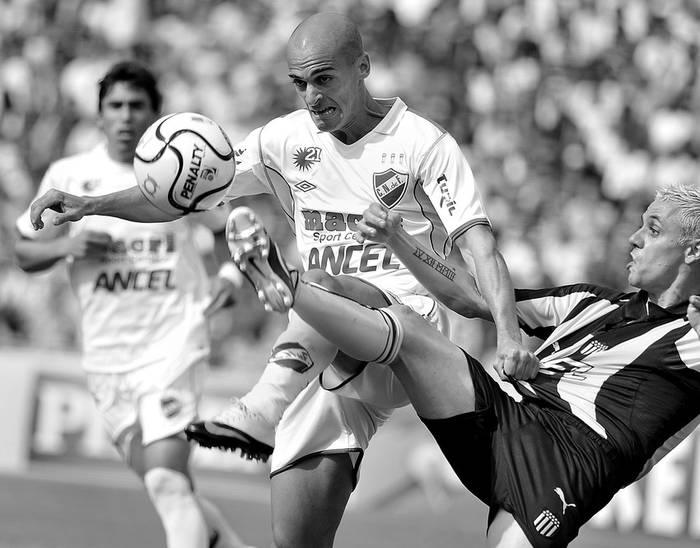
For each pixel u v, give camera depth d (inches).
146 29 2127.2
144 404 839.7
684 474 1257.4
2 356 1472.7
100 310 860.6
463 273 598.9
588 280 1649.9
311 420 620.4
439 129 601.3
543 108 1911.9
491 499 566.3
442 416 559.5
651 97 1925.4
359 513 1364.4
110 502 1283.2
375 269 605.3
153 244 861.2
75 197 561.6
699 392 569.3
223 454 1434.5
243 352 1521.9
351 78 570.6
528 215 1742.1
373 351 536.4
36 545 1013.8
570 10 1995.6
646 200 1779.0
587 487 553.6
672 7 2011.6
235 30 2100.1
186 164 533.3
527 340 624.4
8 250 1748.3
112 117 858.8
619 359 571.5
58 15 2150.6
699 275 565.0
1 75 2081.7
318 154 605.3
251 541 1104.8
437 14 2014.0
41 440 1451.8
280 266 498.3
